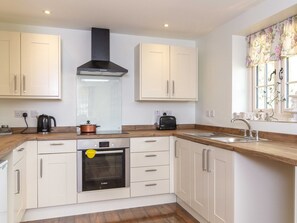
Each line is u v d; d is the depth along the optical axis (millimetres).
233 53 2930
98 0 2393
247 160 1979
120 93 3498
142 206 3027
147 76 3273
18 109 3107
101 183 2799
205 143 2348
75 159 2721
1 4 2463
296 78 2361
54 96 2941
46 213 2686
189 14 2754
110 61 3314
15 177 2057
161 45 3334
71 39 3277
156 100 3443
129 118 3535
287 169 2076
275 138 2338
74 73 3297
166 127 3539
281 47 2424
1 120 3061
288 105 2443
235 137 2676
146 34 3502
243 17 2715
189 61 3459
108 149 2834
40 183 2609
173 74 3383
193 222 2568
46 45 2902
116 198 2887
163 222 2578
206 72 3500
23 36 2826
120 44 3484
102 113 3424
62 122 3254
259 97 2844
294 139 2148
